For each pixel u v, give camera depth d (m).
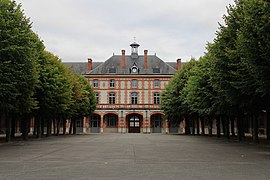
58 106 36.91
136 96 78.00
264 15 18.09
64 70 41.47
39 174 10.84
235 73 22.03
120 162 14.11
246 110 28.73
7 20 24.23
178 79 53.69
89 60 82.06
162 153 18.48
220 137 41.72
